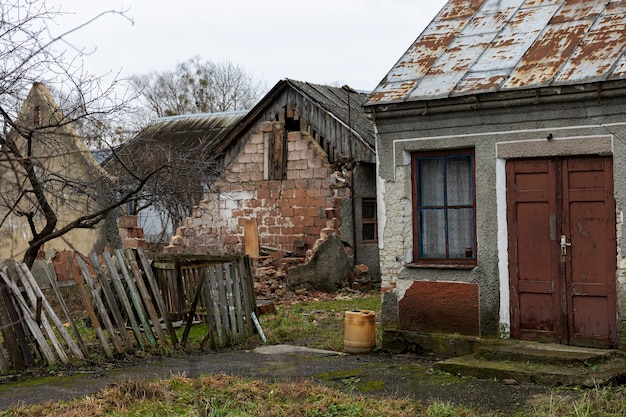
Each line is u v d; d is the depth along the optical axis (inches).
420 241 453.4
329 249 789.9
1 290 413.1
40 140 409.1
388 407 315.6
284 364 418.9
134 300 475.8
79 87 417.7
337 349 469.4
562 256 402.3
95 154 623.5
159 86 1654.8
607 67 387.9
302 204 826.8
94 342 472.7
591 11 445.4
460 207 440.1
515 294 417.4
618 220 383.2
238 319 499.8
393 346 453.7
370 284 815.1
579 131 393.1
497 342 412.2
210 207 882.1
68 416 307.1
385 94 451.5
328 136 848.9
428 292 442.9
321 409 314.0
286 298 737.0
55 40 210.7
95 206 539.2
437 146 437.4
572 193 400.2
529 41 442.0
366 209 840.9
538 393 341.1
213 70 1700.3
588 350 386.6
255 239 843.4
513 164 417.7
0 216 708.0
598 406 305.0
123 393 343.3
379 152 458.9
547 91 395.9
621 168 382.0
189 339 508.7
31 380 392.2
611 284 388.5
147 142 507.8
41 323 426.9
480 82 422.3
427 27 502.0
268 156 850.8
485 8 496.1
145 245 832.9
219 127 1056.2
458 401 330.3
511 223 418.3
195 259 541.0
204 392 342.0
